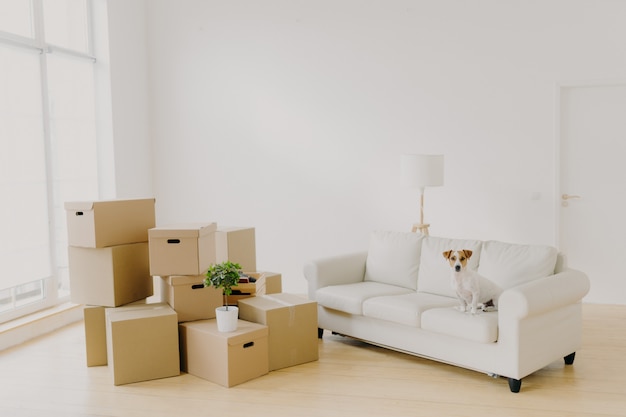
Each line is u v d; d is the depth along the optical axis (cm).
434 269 425
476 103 550
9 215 458
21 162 470
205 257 395
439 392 340
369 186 587
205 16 623
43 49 492
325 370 381
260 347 368
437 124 562
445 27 553
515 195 545
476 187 555
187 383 360
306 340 396
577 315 378
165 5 633
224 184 632
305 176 606
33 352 424
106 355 395
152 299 577
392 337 397
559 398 328
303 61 597
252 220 627
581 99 529
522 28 532
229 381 350
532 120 536
